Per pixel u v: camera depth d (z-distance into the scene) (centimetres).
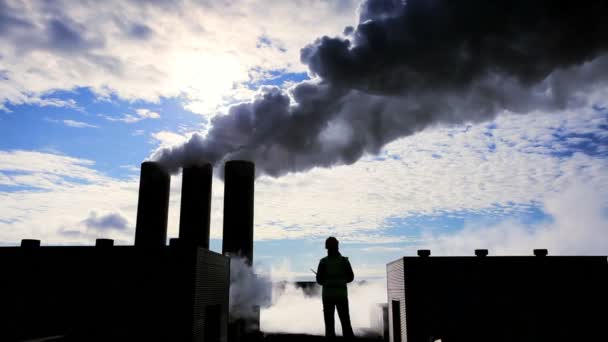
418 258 1609
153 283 1381
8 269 1429
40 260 1426
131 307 1369
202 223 2844
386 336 2195
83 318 1371
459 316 1555
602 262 1573
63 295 1395
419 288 1584
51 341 1276
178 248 1404
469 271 1592
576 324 1531
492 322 1545
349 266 665
